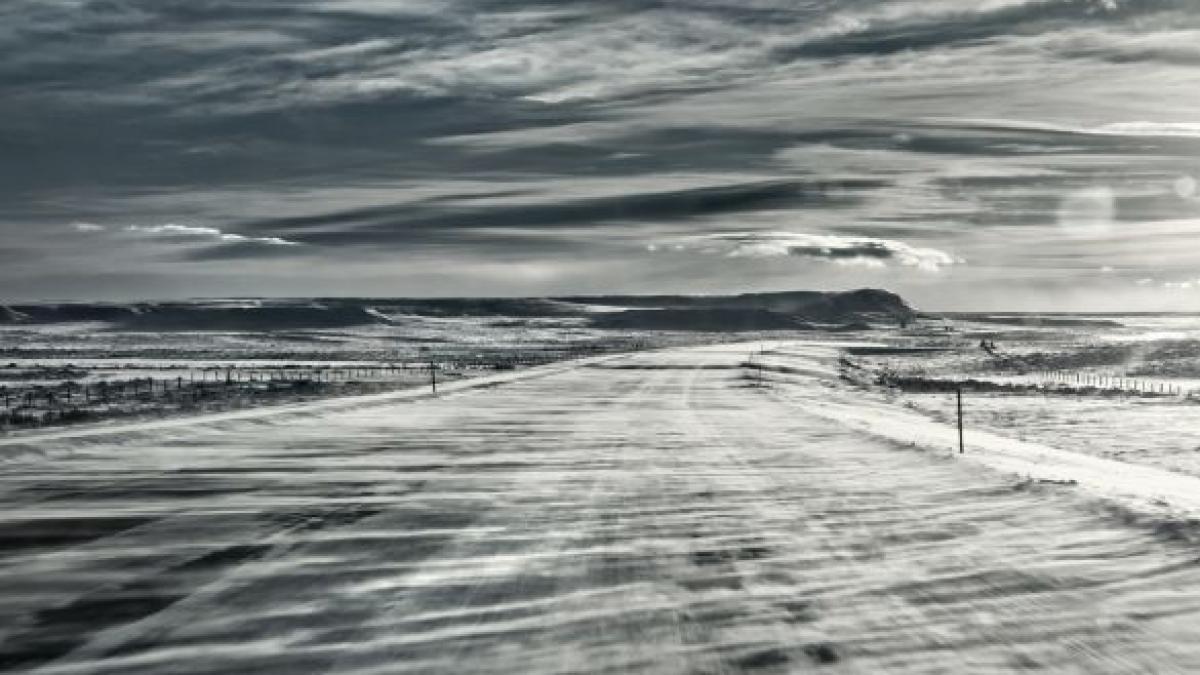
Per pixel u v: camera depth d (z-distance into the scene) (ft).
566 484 58.59
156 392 164.96
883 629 27.55
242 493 54.75
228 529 43.83
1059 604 30.09
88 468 65.41
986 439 100.27
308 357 397.60
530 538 41.78
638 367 264.72
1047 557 36.96
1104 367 316.19
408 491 55.57
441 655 25.44
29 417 112.27
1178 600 30.42
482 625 28.25
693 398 150.71
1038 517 45.75
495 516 47.37
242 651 25.91
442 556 38.04
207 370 265.75
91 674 24.17
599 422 106.22
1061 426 129.90
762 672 23.91
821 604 30.37
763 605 30.27
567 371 242.58
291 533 42.91
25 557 37.86
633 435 91.40
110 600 31.30
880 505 50.24
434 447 79.87
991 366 328.29
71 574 34.99
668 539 41.37
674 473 63.93
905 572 34.73
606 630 27.63
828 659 24.89
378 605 30.58
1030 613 29.09
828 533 42.47
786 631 27.43
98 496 53.47
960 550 38.47
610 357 336.90
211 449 77.41
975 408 161.89
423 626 28.19
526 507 50.06
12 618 29.19
